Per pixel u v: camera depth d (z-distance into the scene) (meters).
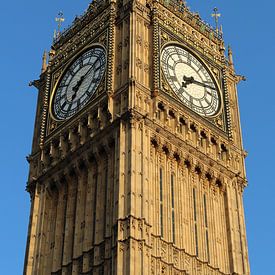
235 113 73.75
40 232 65.00
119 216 56.84
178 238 59.97
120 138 61.53
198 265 60.16
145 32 69.75
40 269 62.78
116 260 54.78
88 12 76.12
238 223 65.81
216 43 77.44
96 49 70.81
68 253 61.38
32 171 69.88
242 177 69.00
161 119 64.88
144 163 60.38
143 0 72.19
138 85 64.56
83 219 62.00
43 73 76.88
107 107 64.38
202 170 66.00
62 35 77.94
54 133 69.19
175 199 62.22
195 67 71.75
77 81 70.75
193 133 67.19
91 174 63.97
